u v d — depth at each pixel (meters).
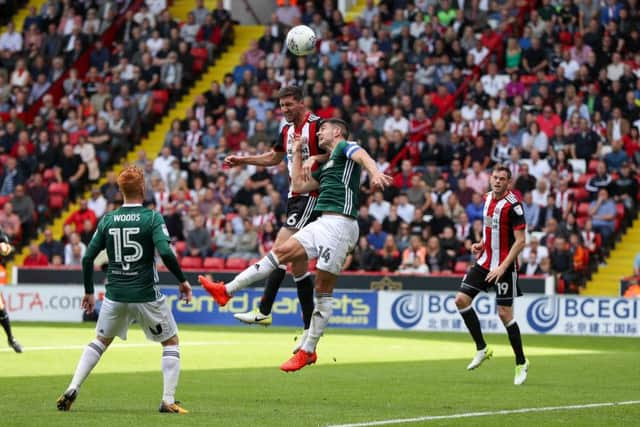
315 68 58.22
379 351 34.72
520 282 45.72
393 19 61.66
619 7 57.50
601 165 49.53
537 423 18.03
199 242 50.50
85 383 24.27
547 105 53.31
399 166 52.28
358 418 18.45
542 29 57.78
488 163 51.72
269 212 51.00
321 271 20.86
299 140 22.00
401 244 48.31
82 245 51.88
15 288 49.28
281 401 21.27
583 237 48.03
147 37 63.44
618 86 53.62
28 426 17.08
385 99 55.69
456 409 20.00
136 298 18.97
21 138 57.97
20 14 71.19
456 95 55.31
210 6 69.38
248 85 58.78
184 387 23.88
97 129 58.88
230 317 47.75
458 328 45.31
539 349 36.53
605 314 43.84
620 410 20.00
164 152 55.28
